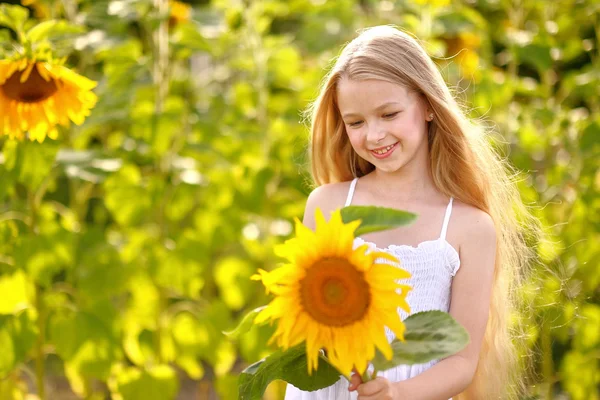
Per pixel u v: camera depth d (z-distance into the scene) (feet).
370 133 8.48
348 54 8.87
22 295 14.14
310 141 10.10
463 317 8.96
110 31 15.85
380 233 9.26
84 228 14.75
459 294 9.03
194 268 14.84
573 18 17.62
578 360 15.79
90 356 13.73
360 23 17.87
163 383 14.48
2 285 14.01
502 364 10.16
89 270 13.99
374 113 8.54
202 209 16.01
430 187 9.43
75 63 17.66
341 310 6.65
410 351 6.84
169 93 17.28
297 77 17.72
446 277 9.02
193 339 15.35
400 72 8.63
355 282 6.62
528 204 14.44
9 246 13.62
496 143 13.94
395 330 6.52
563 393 18.20
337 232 6.59
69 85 10.92
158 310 15.42
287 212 16.30
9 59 10.76
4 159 12.25
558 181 15.79
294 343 6.75
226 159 16.30
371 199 9.55
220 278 16.30
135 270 14.39
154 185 14.99
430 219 9.18
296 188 15.88
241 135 16.46
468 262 9.05
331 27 17.84
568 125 16.20
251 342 14.80
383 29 9.05
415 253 8.97
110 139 16.75
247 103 17.56
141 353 15.39
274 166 16.29
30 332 13.35
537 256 14.46
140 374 14.48
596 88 16.26
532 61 16.14
